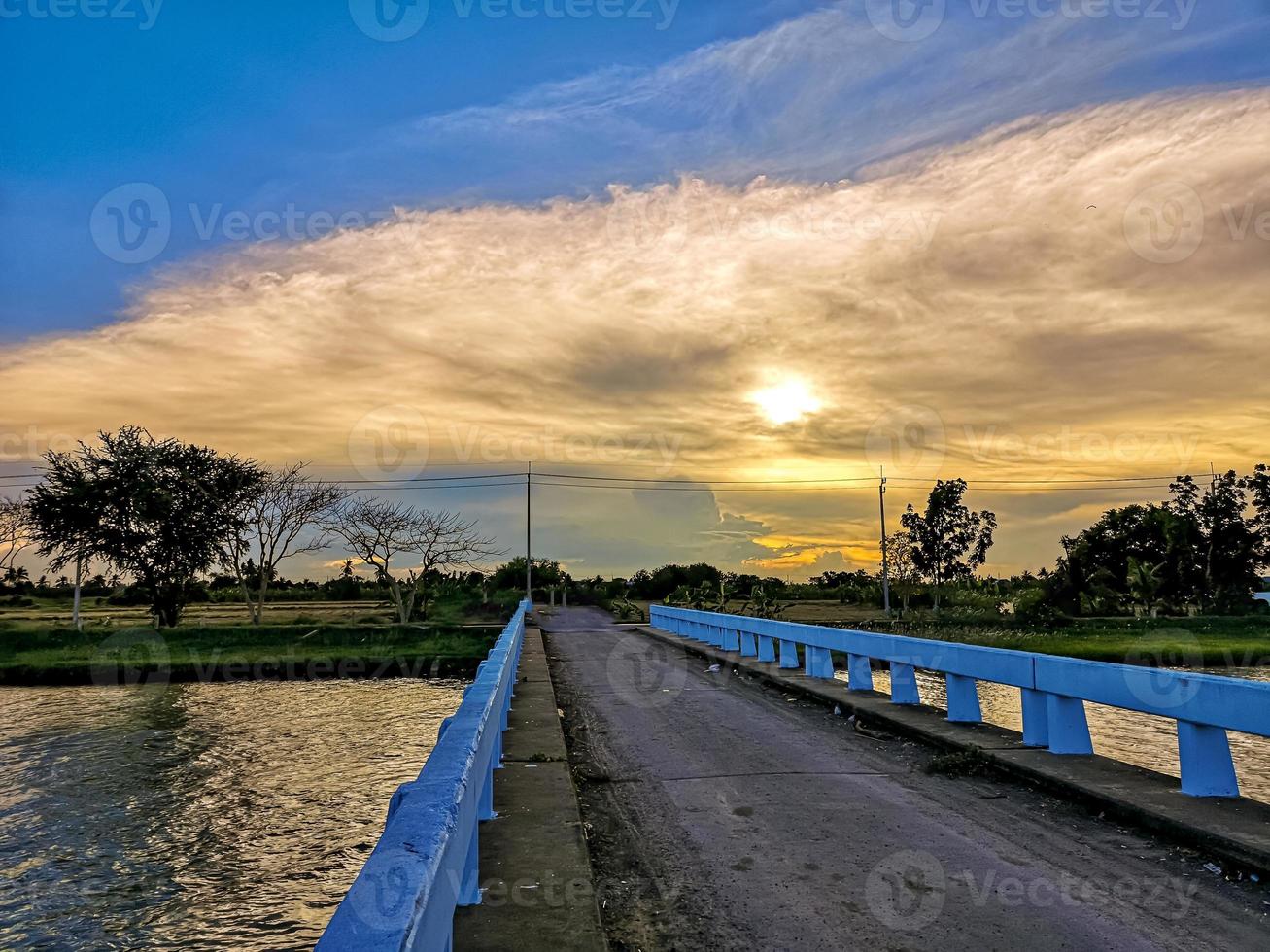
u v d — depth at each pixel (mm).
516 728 9359
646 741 9164
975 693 9141
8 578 57250
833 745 8805
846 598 58062
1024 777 6883
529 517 51188
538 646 21453
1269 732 5086
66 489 34688
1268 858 4633
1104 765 6867
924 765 7758
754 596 42438
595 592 61625
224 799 10320
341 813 9641
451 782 3188
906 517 52031
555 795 6453
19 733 15594
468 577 56375
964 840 5449
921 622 34969
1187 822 5258
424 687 22594
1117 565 47406
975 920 4176
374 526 38719
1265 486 47312
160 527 35125
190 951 6164
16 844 8594
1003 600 48281
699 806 6449
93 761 12852
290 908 6945
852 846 5383
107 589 51750
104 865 7984
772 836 5633
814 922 4215
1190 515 48594
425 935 2076
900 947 3900
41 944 6352
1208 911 4242
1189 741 5961
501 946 3795
